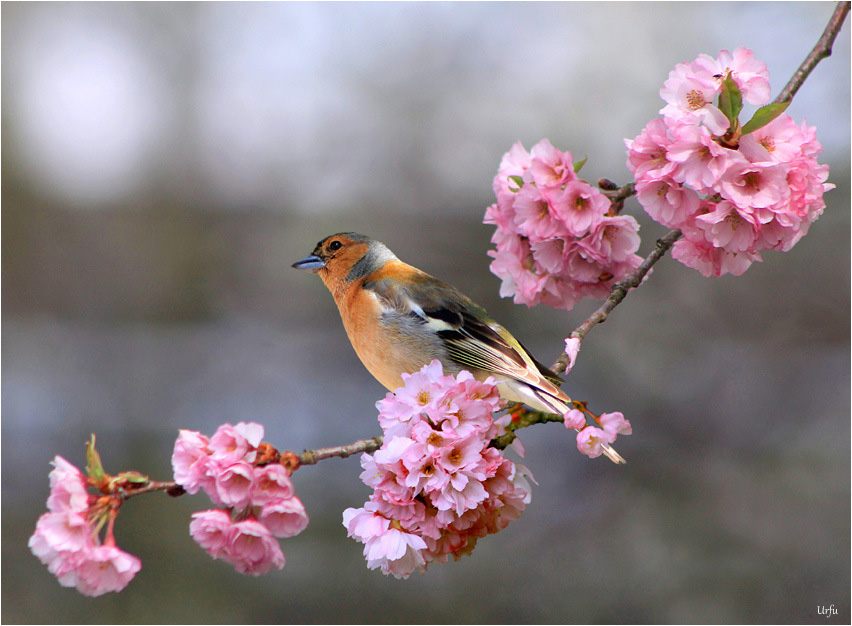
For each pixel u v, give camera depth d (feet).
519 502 13.14
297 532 11.93
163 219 64.03
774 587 37.24
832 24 15.37
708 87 13.52
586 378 50.24
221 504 12.00
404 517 12.32
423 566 12.64
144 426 48.34
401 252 58.80
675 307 51.62
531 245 17.34
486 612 36.29
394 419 12.42
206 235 63.67
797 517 40.60
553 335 53.01
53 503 11.64
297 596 36.14
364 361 21.49
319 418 49.49
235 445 11.97
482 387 12.59
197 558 37.58
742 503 42.06
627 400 48.93
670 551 39.70
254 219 64.23
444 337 19.95
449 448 12.19
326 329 60.03
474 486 12.26
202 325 60.59
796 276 50.78
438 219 59.93
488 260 57.67
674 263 51.98
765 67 13.52
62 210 64.13
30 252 61.67
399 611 35.88
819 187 13.70
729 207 13.51
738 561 38.55
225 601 35.53
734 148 13.57
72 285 61.21
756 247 13.88
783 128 13.87
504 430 14.21
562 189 16.53
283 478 11.72
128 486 12.01
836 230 50.01
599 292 18.01
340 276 22.67
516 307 54.54
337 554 38.65
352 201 62.59
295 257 62.13
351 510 12.73
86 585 11.44
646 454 46.14
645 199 14.34
